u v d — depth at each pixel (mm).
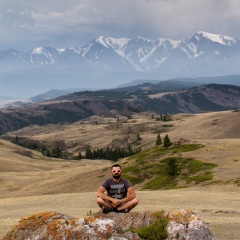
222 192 69688
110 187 14789
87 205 56500
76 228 13250
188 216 13789
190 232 13109
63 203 60844
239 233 27812
